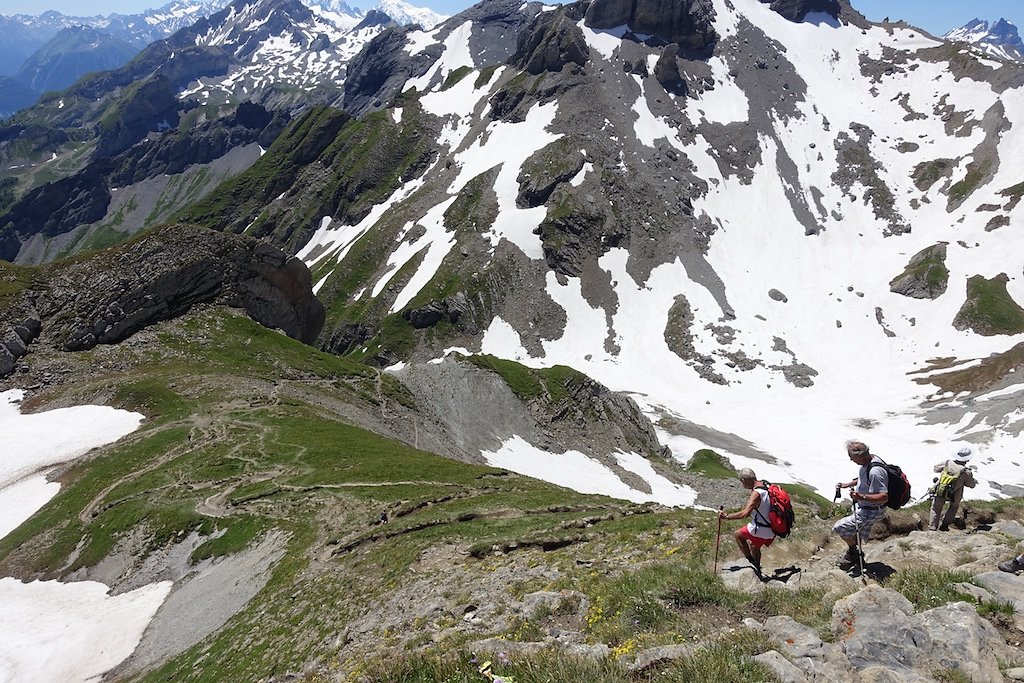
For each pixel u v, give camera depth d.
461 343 198.62
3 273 95.38
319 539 37.38
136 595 39.81
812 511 22.33
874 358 176.38
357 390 92.69
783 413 155.75
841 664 10.60
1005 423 121.69
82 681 31.27
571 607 15.84
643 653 11.27
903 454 124.62
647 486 95.56
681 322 196.00
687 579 15.05
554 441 103.44
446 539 30.36
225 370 86.88
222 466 53.44
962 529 17.88
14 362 84.31
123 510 47.56
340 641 22.34
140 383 77.50
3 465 61.22
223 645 28.59
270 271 110.88
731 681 10.03
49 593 42.34
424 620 20.45
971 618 11.02
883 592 11.89
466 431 95.19
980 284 182.75
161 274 98.75
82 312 91.81
